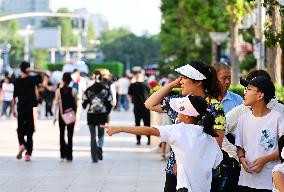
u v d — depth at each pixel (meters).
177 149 8.54
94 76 20.58
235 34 38.88
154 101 9.28
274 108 9.83
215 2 41.97
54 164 20.23
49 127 34.06
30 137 20.84
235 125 9.70
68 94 20.67
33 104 20.70
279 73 22.03
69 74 20.88
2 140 27.38
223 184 8.70
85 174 18.31
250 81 9.36
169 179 9.02
